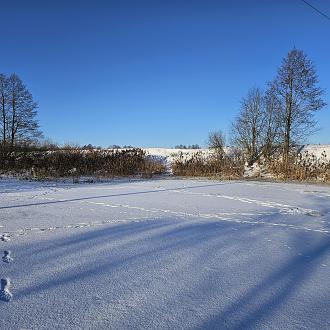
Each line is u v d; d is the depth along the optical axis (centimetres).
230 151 2777
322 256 509
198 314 321
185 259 470
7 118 4006
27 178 1750
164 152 3130
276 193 1251
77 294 353
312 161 2067
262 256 496
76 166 2161
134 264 444
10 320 299
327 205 994
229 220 740
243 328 300
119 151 2636
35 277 392
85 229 616
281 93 2631
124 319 308
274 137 2678
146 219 716
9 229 607
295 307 343
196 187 1408
